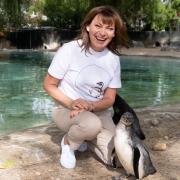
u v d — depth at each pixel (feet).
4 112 16.39
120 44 8.36
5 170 8.10
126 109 8.81
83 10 68.33
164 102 18.98
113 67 8.27
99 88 8.16
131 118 7.26
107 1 63.26
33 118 15.31
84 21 8.07
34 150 9.21
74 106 7.79
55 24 74.08
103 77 8.14
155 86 24.99
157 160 8.89
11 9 61.36
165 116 13.19
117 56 8.39
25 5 66.44
